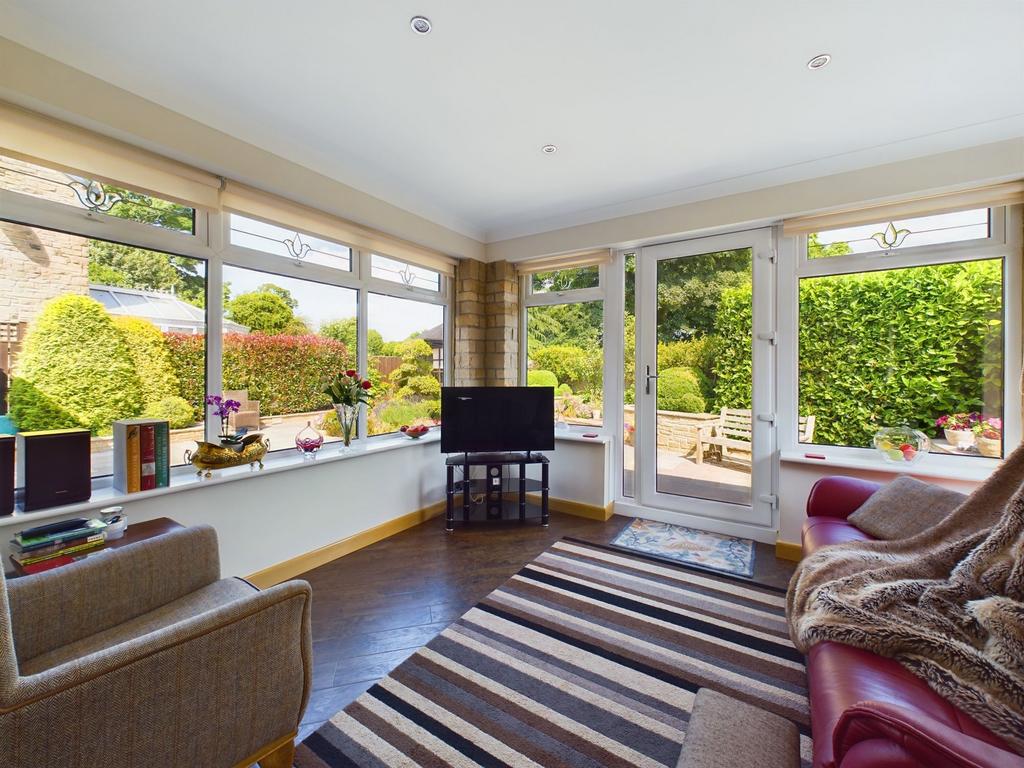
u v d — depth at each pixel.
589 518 3.43
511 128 2.21
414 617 2.01
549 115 2.09
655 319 3.37
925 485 1.76
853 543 1.57
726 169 2.66
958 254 2.38
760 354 2.94
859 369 2.66
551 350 3.87
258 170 2.20
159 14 1.48
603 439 3.43
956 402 2.42
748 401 3.01
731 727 1.06
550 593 2.23
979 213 2.34
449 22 1.51
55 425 1.78
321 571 2.49
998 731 0.80
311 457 2.57
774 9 1.46
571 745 1.30
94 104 1.66
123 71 1.72
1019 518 1.15
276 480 2.36
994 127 2.12
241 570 2.21
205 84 1.87
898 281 2.55
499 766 1.23
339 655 1.74
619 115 2.09
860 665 1.00
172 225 2.12
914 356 2.52
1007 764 0.58
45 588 1.12
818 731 0.93
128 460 1.81
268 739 1.10
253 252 2.42
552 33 1.57
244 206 2.27
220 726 1.00
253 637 1.05
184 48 1.65
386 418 3.27
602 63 1.73
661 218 3.09
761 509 2.96
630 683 1.57
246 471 2.21
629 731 1.35
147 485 1.85
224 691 1.01
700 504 3.20
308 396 2.74
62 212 1.77
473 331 3.78
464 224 3.61
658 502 3.38
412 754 1.27
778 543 2.69
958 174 2.22
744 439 3.03
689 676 1.61
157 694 0.90
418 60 1.71
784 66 1.74
